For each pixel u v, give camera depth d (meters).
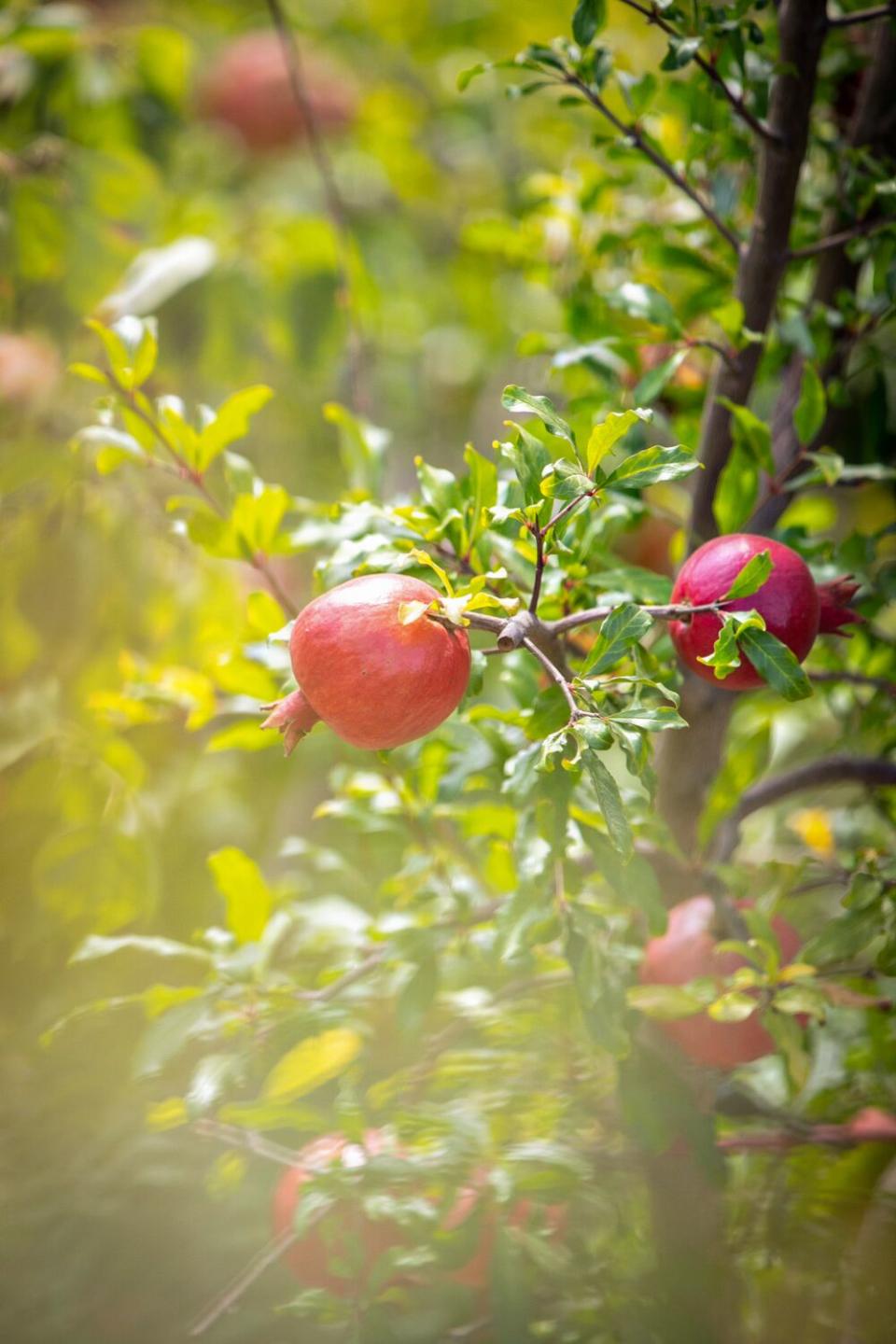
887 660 2.68
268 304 3.63
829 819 2.90
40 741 2.83
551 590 2.46
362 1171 2.44
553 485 2.30
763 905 2.58
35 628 2.88
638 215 2.85
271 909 2.55
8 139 3.33
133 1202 2.69
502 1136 2.53
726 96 2.48
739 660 2.32
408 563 2.33
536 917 2.44
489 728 2.55
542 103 4.01
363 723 2.27
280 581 2.98
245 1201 2.69
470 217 4.16
